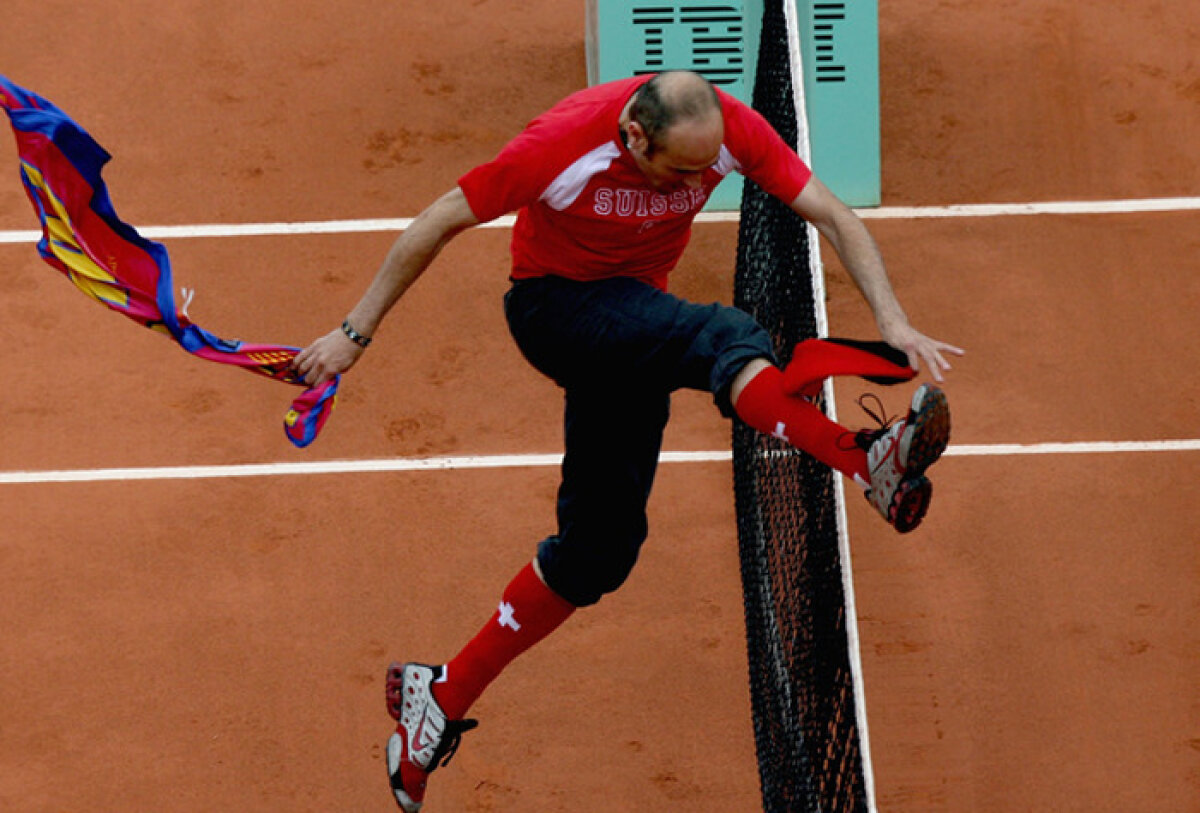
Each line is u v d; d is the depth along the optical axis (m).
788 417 18.36
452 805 28.62
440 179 39.19
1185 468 33.22
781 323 32.47
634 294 19.88
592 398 21.00
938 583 31.45
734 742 29.34
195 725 29.59
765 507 30.88
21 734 29.50
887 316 18.59
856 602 31.16
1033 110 40.94
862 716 23.98
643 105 17.97
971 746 29.16
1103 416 34.22
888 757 29.02
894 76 41.94
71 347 35.81
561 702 29.95
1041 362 35.31
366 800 28.59
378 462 33.62
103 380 35.19
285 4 43.66
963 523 32.41
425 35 43.03
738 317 19.39
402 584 31.48
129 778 28.89
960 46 42.66
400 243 19.02
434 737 23.97
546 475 33.38
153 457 33.75
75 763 29.11
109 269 19.50
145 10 43.41
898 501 17.45
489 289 36.94
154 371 35.41
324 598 31.31
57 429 34.22
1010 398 34.62
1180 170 39.34
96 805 28.53
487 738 29.48
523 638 23.39
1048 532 32.19
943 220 38.50
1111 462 33.41
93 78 41.59
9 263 37.47
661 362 19.58
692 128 17.81
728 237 38.31
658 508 32.75
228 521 32.59
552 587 22.73
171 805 28.53
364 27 43.22
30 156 18.91
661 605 31.27
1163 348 35.47
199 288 36.72
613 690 30.08
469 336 35.94
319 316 36.12
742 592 31.31
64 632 30.91
